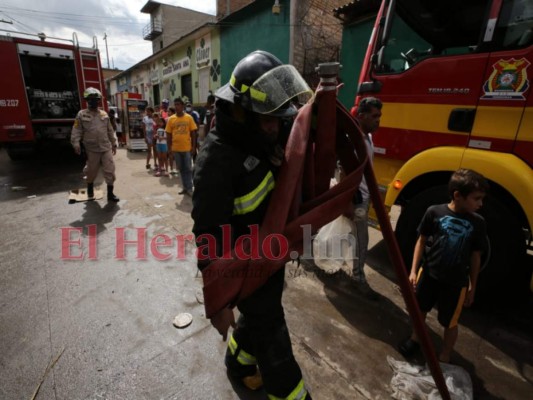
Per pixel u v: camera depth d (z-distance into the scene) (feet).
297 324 7.48
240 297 3.61
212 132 3.85
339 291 8.80
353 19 25.73
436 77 7.63
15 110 22.54
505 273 7.33
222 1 51.72
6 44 21.53
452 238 5.91
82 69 24.90
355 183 3.74
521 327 7.57
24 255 10.53
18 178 21.15
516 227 7.05
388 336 7.16
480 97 7.04
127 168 24.70
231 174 3.66
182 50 51.88
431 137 7.94
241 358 5.43
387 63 8.72
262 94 3.32
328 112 3.70
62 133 25.70
